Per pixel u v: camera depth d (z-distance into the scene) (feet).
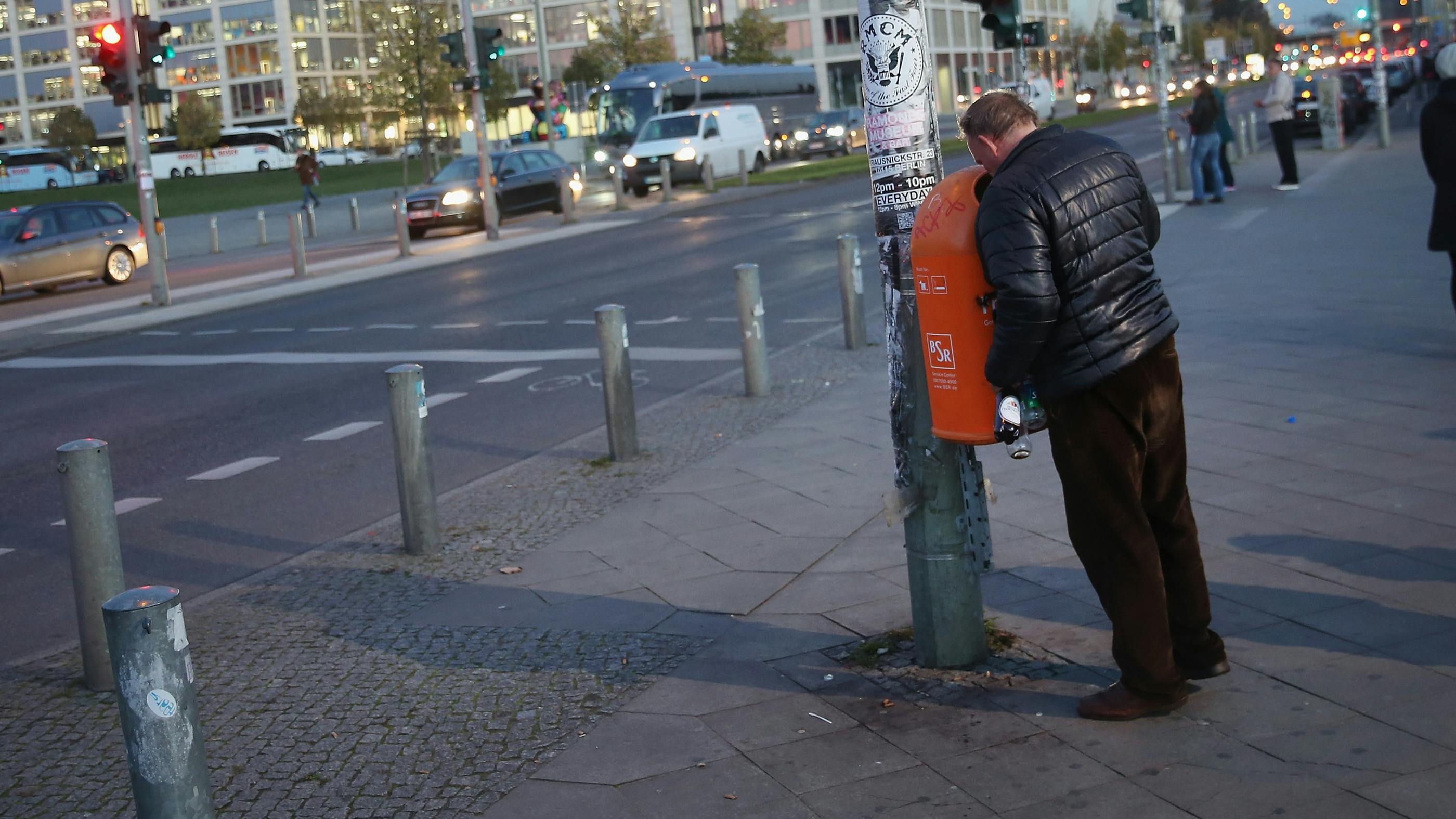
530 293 57.62
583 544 20.76
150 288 75.51
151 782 9.59
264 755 13.66
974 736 12.62
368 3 173.88
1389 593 15.16
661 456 26.53
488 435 30.68
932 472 13.88
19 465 31.45
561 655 15.96
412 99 168.35
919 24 13.25
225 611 19.10
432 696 14.94
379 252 87.04
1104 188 11.69
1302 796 10.93
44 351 52.65
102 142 384.27
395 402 20.90
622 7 230.07
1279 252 45.65
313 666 16.34
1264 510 18.66
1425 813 10.47
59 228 79.36
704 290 53.98
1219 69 380.37
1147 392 12.01
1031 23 57.11
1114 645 12.60
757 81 180.96
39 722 15.39
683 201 108.06
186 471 29.48
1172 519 12.83
